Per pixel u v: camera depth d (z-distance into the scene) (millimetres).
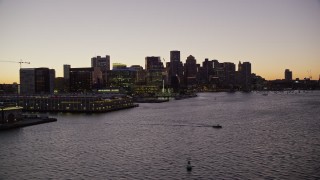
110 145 167875
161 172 121875
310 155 144500
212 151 153375
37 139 183625
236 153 149250
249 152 151000
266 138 184375
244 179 113812
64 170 125000
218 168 126125
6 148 161000
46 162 136000
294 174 118625
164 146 165000
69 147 163250
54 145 167750
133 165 131000
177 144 169500
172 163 133500
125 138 187000
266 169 124375
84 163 134250
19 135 195875
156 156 144750
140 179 114625
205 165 130250
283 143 170125
